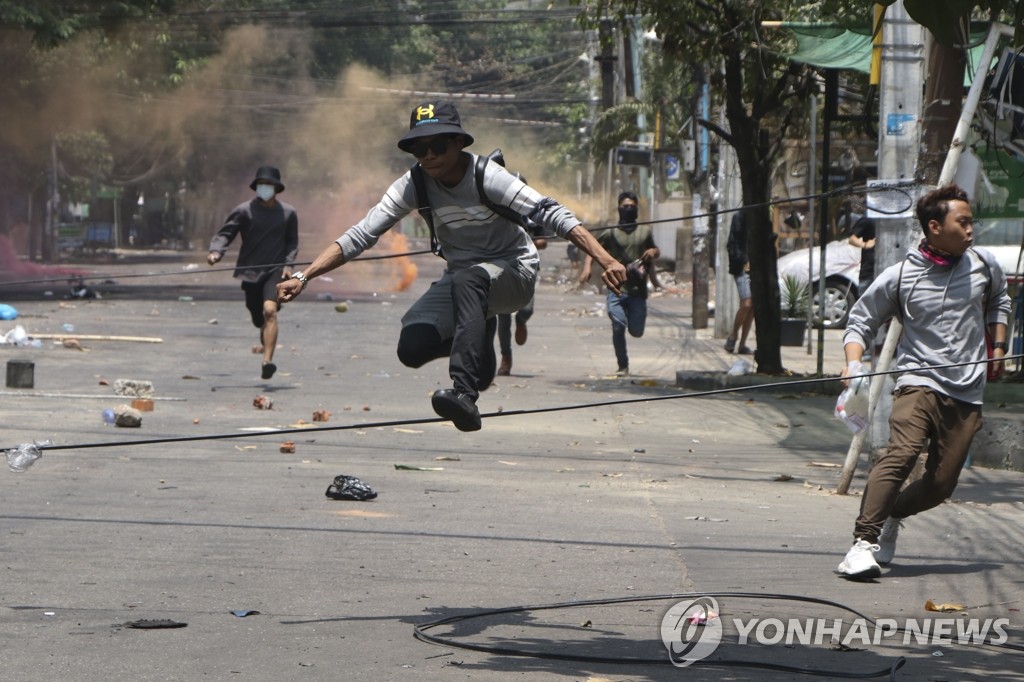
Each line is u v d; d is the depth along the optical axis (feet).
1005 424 67.41
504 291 36.22
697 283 152.97
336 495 53.98
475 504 53.98
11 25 195.31
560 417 82.69
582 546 46.52
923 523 52.75
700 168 153.58
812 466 67.21
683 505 55.21
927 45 62.80
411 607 38.01
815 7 87.04
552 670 32.04
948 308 43.21
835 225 170.50
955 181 61.67
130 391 86.38
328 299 194.90
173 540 45.83
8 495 53.26
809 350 123.95
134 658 32.45
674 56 100.07
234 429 72.90
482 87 433.48
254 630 35.24
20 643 33.58
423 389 93.09
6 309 146.10
